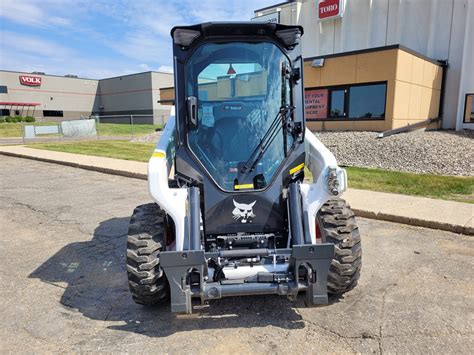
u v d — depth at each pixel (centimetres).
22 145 2017
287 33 355
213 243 346
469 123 1830
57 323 344
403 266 451
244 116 360
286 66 362
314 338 312
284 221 353
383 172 1012
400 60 1565
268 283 307
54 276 448
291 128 366
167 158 383
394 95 1571
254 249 328
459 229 567
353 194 777
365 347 300
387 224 617
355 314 347
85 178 1112
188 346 306
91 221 673
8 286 422
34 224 662
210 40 350
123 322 344
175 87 349
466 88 1812
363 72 1661
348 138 1484
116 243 558
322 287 306
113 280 435
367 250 504
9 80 5131
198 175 347
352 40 2220
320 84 1823
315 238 355
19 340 319
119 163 1296
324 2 2248
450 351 293
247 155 357
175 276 296
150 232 341
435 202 704
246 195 345
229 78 358
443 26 1897
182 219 323
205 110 357
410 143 1305
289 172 359
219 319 344
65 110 5650
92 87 5847
